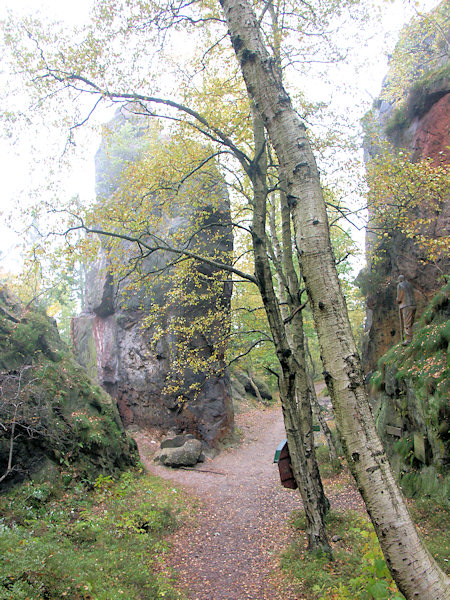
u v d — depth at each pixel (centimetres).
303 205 366
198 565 775
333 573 637
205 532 939
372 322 1538
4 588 469
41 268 788
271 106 402
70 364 1378
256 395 2700
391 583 386
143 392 1862
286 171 386
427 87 1313
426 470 896
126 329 2002
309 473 747
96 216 828
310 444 849
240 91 892
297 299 903
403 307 1174
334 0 845
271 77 408
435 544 656
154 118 923
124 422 1973
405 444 1008
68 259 755
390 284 1455
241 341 1249
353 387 321
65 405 1206
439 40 1502
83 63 752
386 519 294
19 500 887
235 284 1964
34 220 754
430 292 1268
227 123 844
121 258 886
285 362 724
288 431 759
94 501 1020
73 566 582
